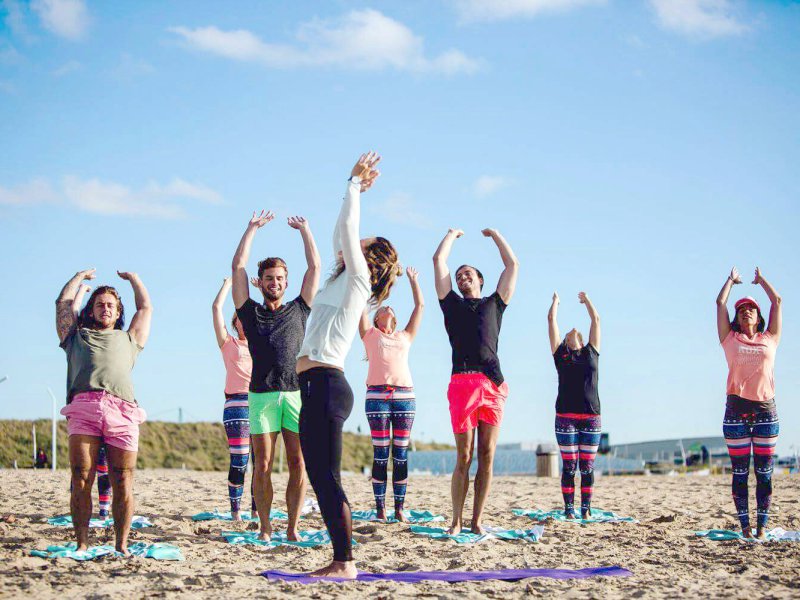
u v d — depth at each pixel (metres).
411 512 9.35
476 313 7.69
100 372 6.15
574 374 9.32
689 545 7.39
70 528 7.59
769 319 8.01
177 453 44.78
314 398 5.15
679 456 35.59
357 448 51.47
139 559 6.05
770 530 8.12
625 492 12.76
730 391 7.95
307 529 7.87
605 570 6.02
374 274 5.52
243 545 6.91
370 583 5.34
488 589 5.31
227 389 8.31
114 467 6.18
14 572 5.50
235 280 6.79
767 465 7.80
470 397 7.64
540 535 7.74
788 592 5.28
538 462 17.16
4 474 13.88
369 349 9.03
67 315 6.27
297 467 7.02
